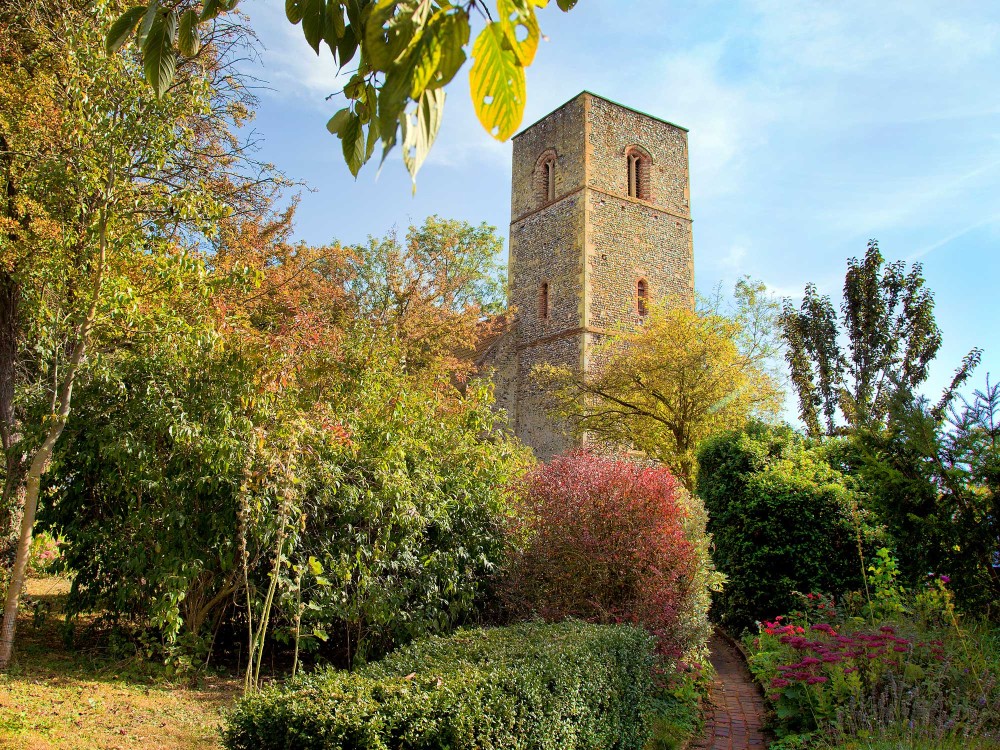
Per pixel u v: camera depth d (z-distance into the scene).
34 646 6.77
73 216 6.44
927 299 18.50
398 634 6.79
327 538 6.73
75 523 6.57
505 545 7.77
